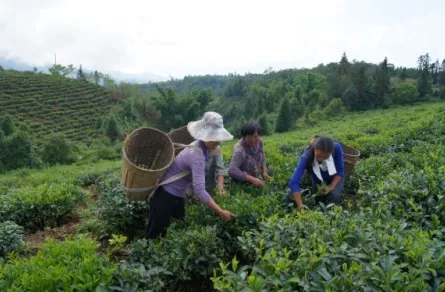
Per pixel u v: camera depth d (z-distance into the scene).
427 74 59.19
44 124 50.41
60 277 2.94
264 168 5.62
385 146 10.53
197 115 60.09
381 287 2.41
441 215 3.76
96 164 25.12
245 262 4.02
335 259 2.87
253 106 68.12
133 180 3.99
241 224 4.10
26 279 2.90
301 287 2.58
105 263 3.30
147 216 5.33
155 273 3.31
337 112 50.31
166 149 4.48
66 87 62.84
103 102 61.00
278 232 3.32
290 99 58.62
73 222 6.68
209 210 4.37
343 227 3.38
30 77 63.97
